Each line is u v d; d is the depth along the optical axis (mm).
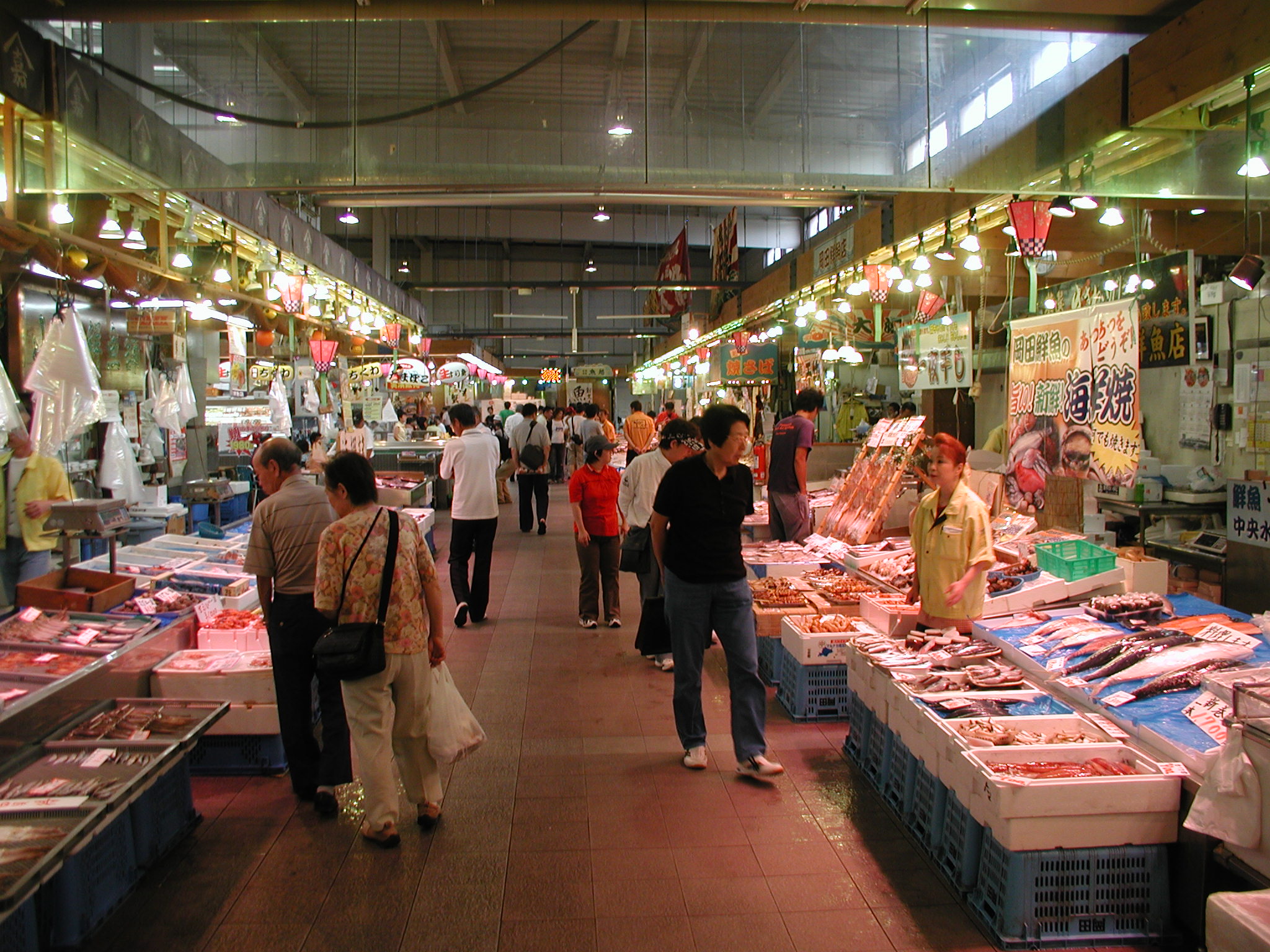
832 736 4305
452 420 6590
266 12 4289
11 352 5691
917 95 4805
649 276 29516
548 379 31953
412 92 4738
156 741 3113
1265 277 5742
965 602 4055
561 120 4707
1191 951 2596
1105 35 4547
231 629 4309
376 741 3150
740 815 3451
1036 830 2588
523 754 4078
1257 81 3773
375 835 3189
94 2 4145
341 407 11445
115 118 4277
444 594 7672
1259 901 1981
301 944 2621
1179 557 5801
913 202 6047
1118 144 4461
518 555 9648
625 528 5480
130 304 6738
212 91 4605
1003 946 2590
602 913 2777
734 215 14844
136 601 4336
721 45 4992
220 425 8609
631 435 9023
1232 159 4590
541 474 11250
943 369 6988
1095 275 7207
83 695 3324
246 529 6832
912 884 2949
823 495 8609
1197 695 3164
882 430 6969
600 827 3359
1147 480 6270
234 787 3750
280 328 9539
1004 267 7844
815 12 4410
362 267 9773
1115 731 3018
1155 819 2643
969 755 2826
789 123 4844
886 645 3986
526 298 31000
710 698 4863
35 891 2229
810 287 8891
